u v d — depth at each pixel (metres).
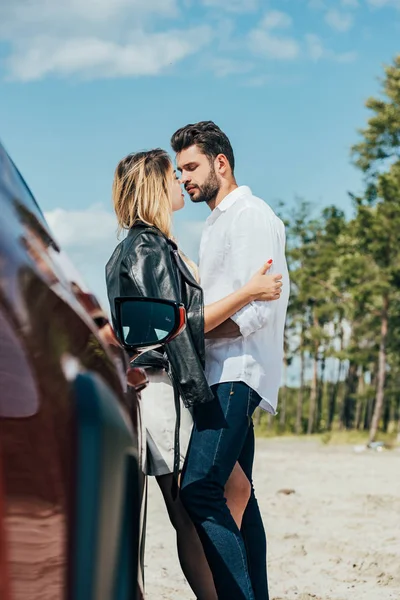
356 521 9.98
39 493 1.85
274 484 14.03
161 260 4.23
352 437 55.16
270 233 4.55
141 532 2.62
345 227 63.50
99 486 2.09
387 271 50.47
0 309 1.91
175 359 4.13
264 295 4.32
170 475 4.33
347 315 61.81
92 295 2.58
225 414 4.31
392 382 64.00
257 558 4.75
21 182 2.32
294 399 83.94
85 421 2.08
